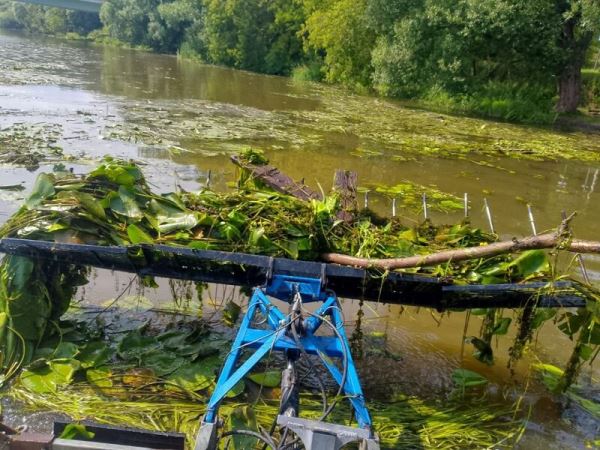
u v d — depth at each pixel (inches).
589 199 430.9
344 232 188.7
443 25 935.7
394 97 1055.6
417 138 621.3
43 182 178.9
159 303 207.0
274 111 742.5
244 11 1579.7
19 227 165.9
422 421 156.6
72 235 166.6
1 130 456.4
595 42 1149.7
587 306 159.2
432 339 202.2
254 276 171.5
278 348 131.3
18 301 161.9
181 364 169.6
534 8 853.2
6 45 1638.8
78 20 2696.9
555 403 171.0
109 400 152.3
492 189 432.1
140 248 161.2
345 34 1170.0
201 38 1806.1
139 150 438.0
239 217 180.7
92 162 380.5
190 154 438.9
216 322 197.2
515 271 170.4
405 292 170.4
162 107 682.8
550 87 983.6
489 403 168.2
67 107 613.3
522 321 170.9
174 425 143.9
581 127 871.7
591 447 152.4
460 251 156.2
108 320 192.2
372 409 159.9
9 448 107.2
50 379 156.3
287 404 119.2
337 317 144.9
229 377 123.4
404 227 206.4
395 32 999.0
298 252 175.6
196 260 168.4
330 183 402.0
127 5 2241.6
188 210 186.9
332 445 96.1
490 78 999.6
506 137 695.7
